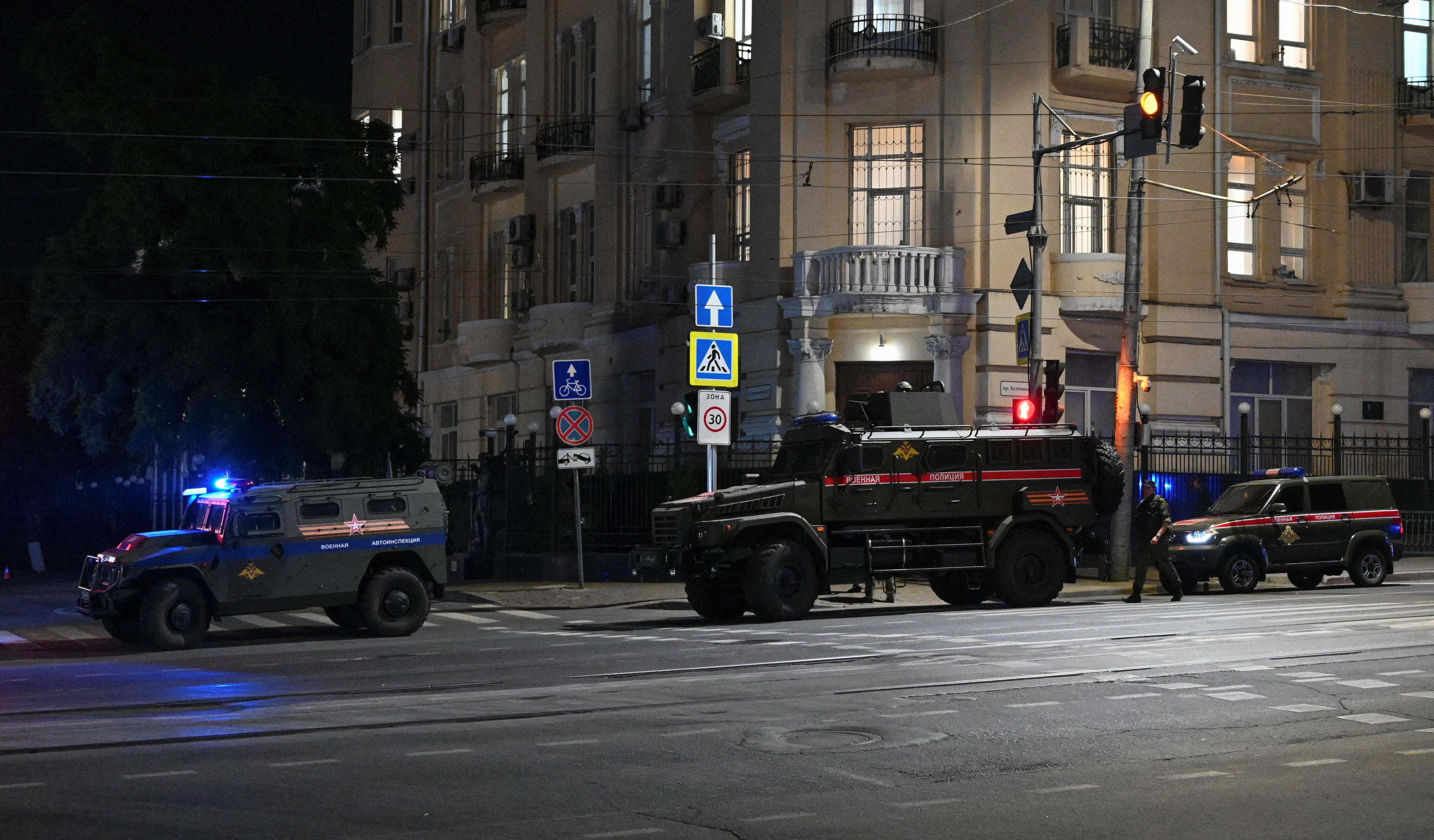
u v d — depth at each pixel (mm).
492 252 56031
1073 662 17531
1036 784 10883
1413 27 45375
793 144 40031
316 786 10938
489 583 36156
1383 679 15898
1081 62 39656
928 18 39594
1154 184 34062
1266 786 10750
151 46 35938
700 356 30703
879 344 39188
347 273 36938
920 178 39781
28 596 37969
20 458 54156
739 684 16281
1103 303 40062
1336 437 39688
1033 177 37312
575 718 14039
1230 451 39000
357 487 24391
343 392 36594
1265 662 17250
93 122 35719
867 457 26422
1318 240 43906
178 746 12789
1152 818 9766
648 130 46250
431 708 14867
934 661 17984
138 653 22719
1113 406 41156
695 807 10195
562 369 32625
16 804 10391
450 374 58438
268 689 16984
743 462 37156
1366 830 9406
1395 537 32344
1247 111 42844
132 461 39375
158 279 36094
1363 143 44281
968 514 27016
